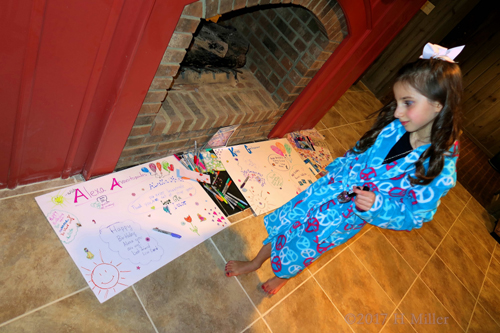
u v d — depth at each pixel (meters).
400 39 4.23
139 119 1.35
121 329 1.09
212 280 1.39
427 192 0.96
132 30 1.00
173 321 1.19
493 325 2.30
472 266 2.74
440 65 0.84
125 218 1.37
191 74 1.77
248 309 1.40
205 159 1.88
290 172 2.25
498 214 3.72
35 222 1.19
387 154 1.06
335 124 3.26
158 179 1.60
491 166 4.88
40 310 1.01
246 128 2.10
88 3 0.88
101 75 1.08
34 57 0.89
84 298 1.09
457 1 3.86
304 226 1.20
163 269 1.30
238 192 1.84
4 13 0.77
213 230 1.56
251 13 2.13
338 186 1.17
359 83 4.50
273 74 2.16
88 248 1.21
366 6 1.84
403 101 0.91
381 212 0.99
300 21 1.96
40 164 1.23
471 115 5.07
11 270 1.05
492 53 4.52
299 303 1.57
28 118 1.04
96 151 1.31
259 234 1.71
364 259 2.07
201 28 1.77
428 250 2.55
